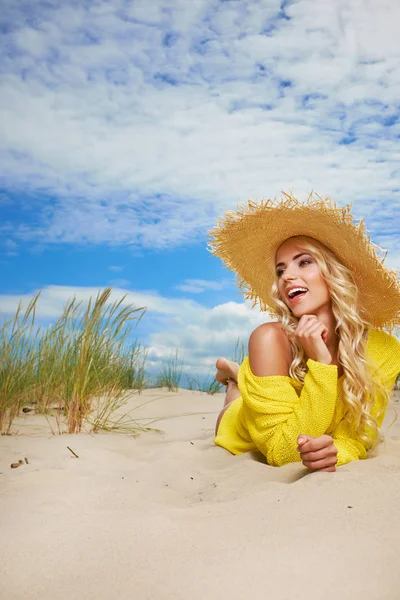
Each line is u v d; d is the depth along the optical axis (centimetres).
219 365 407
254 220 296
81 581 142
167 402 533
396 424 410
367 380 280
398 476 218
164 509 201
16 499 214
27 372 431
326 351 267
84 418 406
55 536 171
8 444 330
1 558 157
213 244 317
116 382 474
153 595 134
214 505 200
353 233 276
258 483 239
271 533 168
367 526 169
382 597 127
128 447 341
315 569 142
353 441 285
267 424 276
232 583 138
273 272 317
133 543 164
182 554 155
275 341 286
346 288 283
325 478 221
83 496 221
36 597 136
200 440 359
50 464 281
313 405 263
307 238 291
